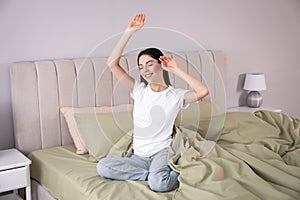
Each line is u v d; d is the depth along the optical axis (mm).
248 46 4074
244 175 2156
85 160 2586
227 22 3869
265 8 4148
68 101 2918
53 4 2916
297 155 2500
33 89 2799
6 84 2828
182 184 2020
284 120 3121
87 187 2141
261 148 2564
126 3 3234
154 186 2074
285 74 4445
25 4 2814
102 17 3133
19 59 2844
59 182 2375
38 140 2861
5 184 2449
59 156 2672
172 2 3479
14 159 2559
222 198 1868
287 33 4387
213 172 2092
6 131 2875
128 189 2090
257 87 3885
